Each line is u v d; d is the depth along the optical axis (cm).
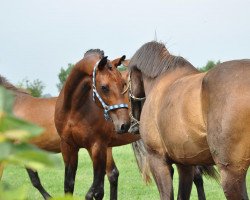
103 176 955
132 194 1356
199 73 610
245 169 470
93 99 898
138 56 748
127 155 2330
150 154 679
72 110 934
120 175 1708
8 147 70
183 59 694
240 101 453
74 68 920
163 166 662
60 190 1441
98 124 938
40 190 1217
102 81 873
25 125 71
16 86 1194
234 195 476
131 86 793
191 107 521
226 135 461
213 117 477
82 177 1680
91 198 939
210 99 486
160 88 662
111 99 868
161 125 605
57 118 962
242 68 473
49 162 71
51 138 1099
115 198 1119
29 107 1128
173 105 564
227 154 466
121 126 852
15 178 1672
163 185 660
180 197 722
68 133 948
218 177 1020
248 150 459
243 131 454
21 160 71
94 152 946
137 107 805
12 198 76
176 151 584
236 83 462
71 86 924
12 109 72
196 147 539
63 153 967
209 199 1280
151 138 659
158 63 707
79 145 960
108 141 966
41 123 1102
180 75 665
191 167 715
